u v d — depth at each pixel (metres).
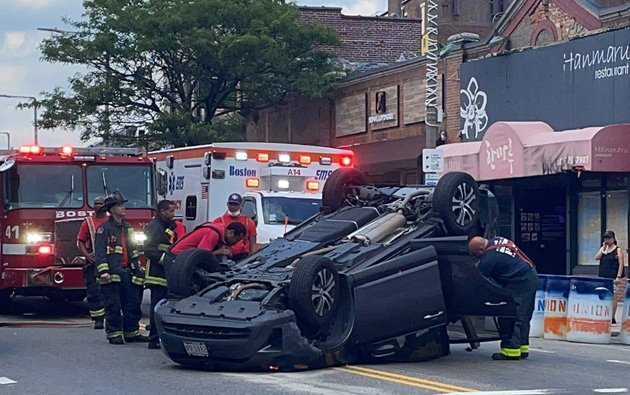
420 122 27.27
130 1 32.12
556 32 22.52
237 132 33.03
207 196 19.47
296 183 19.77
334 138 31.58
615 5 23.06
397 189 13.09
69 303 20.25
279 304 10.79
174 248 12.53
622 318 15.03
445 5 41.81
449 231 11.96
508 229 23.77
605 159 18.88
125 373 10.84
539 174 20.09
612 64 20.14
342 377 10.51
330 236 12.02
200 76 32.22
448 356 12.54
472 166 22.08
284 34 31.70
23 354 12.37
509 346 12.30
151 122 32.09
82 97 32.31
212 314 10.71
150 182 17.59
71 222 16.70
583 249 21.78
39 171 16.94
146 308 19.52
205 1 30.88
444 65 25.84
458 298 11.87
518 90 22.72
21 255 16.61
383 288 11.18
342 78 31.16
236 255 13.09
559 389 10.03
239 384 10.03
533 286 12.20
